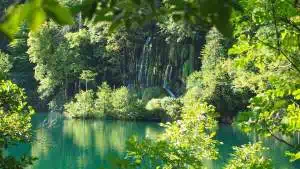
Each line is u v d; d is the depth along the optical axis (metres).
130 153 9.39
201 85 55.78
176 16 1.75
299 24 6.66
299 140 25.36
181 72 67.69
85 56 78.25
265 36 7.09
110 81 76.56
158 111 59.59
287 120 7.24
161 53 70.00
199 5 1.64
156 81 69.81
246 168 9.96
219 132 45.25
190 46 67.56
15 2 1.45
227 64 50.50
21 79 82.56
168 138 11.37
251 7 6.43
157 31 70.06
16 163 7.42
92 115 65.56
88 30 77.75
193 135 11.27
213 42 56.34
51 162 34.59
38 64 78.88
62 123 61.31
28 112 9.05
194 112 11.43
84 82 77.31
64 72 78.12
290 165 26.61
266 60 7.49
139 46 72.94
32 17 1.45
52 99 79.75
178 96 66.38
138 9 1.76
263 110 7.22
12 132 8.77
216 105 51.31
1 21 1.44
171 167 9.62
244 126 7.35
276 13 6.42
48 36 78.69
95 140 45.53
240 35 7.27
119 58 75.25
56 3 1.46
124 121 61.97
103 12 1.75
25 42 83.00
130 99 63.12
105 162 35.00
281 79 7.19
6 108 8.71
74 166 33.75
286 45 6.75
